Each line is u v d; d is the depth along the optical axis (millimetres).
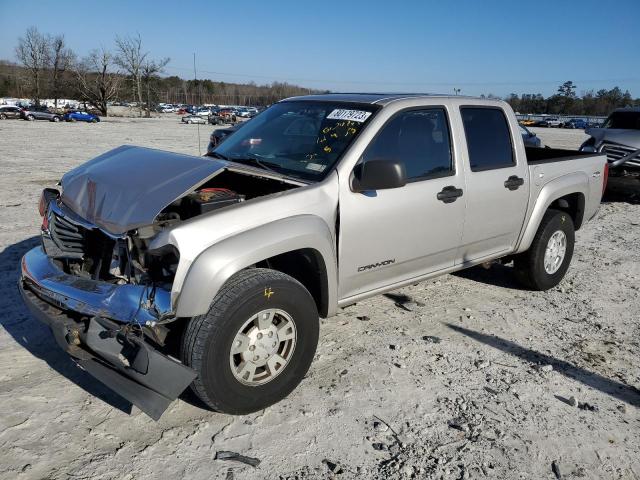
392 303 5039
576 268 6551
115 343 2852
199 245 2861
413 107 4066
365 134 3730
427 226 4090
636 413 3492
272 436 3053
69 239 3516
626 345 4469
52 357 3756
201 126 43531
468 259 4672
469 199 4371
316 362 3885
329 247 3434
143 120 56875
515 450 3059
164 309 2807
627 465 3002
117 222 3029
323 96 4461
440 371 3852
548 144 29531
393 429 3176
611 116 12469
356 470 2828
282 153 3977
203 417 3188
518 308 5113
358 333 4371
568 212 5922
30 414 3121
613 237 8344
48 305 3223
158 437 2992
